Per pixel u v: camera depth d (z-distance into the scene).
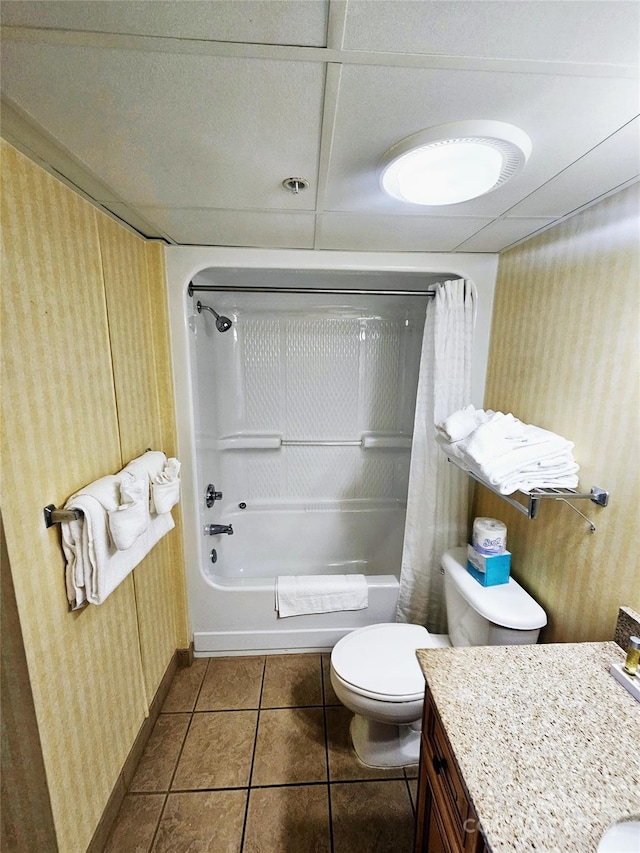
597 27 0.52
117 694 1.27
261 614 1.90
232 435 2.54
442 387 1.72
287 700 1.70
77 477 1.05
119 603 1.29
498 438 1.17
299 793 1.33
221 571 2.31
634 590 0.97
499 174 0.87
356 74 0.61
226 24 0.52
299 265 1.64
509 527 1.54
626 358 1.00
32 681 0.86
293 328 2.47
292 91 0.65
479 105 0.68
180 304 1.63
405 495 2.66
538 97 0.66
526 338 1.46
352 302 2.39
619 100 0.66
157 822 1.24
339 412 2.60
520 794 0.63
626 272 1.00
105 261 1.22
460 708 0.79
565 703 0.81
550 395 1.31
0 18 0.51
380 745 1.42
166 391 1.67
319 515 2.63
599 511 1.08
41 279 0.91
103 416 1.20
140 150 0.83
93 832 1.11
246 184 0.99
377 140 0.79
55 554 0.94
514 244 1.51
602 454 1.07
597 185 0.98
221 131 0.76
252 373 2.51
